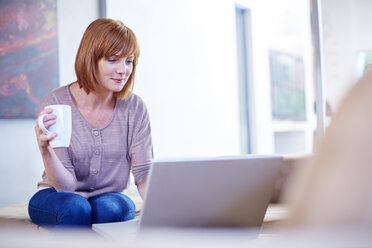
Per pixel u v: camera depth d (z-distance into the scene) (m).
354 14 3.93
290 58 5.76
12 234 0.26
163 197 0.78
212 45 4.16
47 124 1.06
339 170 0.25
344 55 3.86
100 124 1.43
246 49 5.02
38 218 1.23
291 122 5.70
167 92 3.55
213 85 4.14
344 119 0.26
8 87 2.37
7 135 2.41
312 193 0.26
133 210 1.34
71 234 0.25
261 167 0.85
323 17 3.96
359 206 0.24
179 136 3.67
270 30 5.35
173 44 3.64
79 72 1.38
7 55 2.37
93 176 1.41
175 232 0.24
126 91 1.46
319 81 2.67
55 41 2.62
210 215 0.83
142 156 1.46
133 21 3.22
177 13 3.71
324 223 0.24
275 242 0.23
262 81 5.12
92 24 1.37
